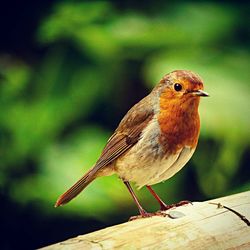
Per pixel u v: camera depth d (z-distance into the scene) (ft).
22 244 43.96
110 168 31.94
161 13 41.98
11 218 43.01
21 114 41.37
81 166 39.68
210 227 23.79
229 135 37.32
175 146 30.25
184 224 23.93
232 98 37.78
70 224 43.42
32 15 44.50
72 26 41.01
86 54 40.52
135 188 40.06
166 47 40.29
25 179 41.60
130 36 40.37
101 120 41.81
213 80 38.45
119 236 23.26
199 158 40.22
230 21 41.81
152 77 38.60
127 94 41.88
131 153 30.99
